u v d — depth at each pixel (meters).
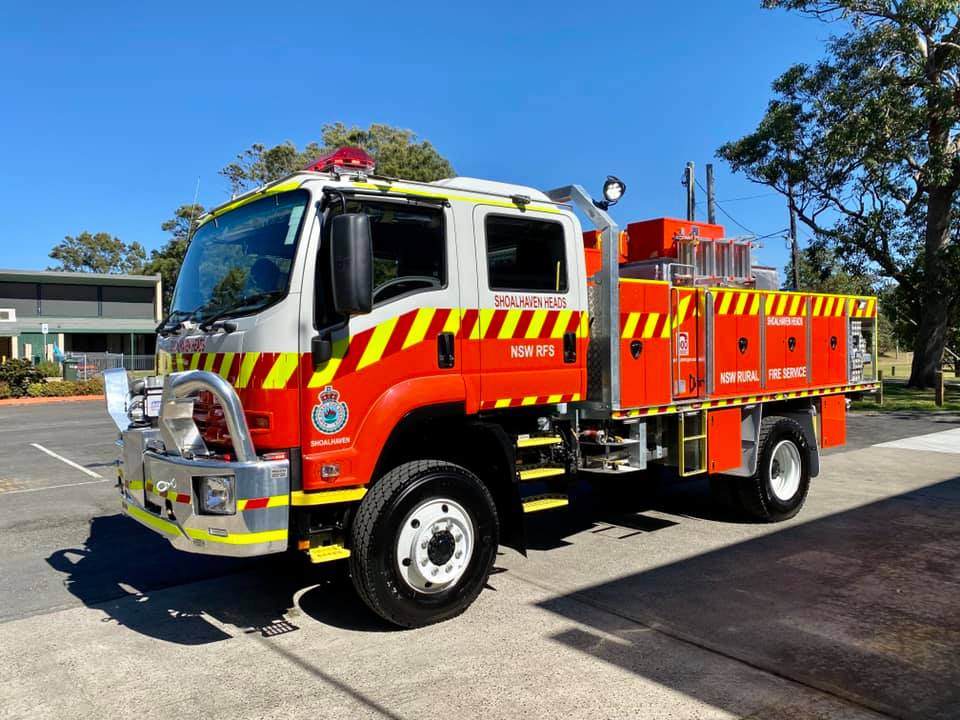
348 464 4.46
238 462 4.14
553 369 5.57
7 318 39.06
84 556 6.58
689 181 25.88
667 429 6.75
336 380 4.43
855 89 22.67
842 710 3.63
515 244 5.39
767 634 4.59
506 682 3.96
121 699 3.85
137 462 4.88
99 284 43.00
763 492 7.34
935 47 22.28
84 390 28.98
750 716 3.57
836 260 26.14
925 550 6.46
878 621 4.79
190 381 4.25
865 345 9.08
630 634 4.61
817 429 8.34
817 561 6.15
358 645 4.51
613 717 3.57
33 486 9.98
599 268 6.32
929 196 24.16
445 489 4.79
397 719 3.59
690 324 6.64
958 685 3.89
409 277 4.78
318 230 4.43
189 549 4.34
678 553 6.44
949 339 28.61
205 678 4.09
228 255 4.91
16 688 4.00
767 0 22.84
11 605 5.34
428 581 4.72
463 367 5.02
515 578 5.77
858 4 22.42
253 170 41.31
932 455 11.97
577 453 6.02
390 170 37.09
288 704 3.76
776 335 7.60
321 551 4.54
